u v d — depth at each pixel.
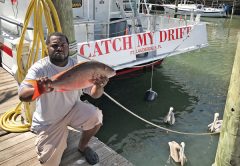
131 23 8.41
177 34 8.31
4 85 5.80
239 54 2.40
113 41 6.71
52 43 2.60
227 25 24.56
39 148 2.85
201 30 9.12
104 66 2.43
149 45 7.58
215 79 10.80
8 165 3.22
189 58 13.94
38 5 3.53
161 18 9.91
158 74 10.42
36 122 2.90
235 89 2.48
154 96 8.40
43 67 2.65
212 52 15.26
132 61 7.23
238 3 31.59
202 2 33.50
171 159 6.03
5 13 7.57
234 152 2.62
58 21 3.61
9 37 6.64
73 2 7.48
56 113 2.83
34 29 3.61
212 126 7.02
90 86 2.65
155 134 6.90
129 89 8.92
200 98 8.92
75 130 3.89
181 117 7.72
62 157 3.34
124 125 7.17
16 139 3.74
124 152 6.21
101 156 3.40
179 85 9.88
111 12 8.16
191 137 6.80
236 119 2.52
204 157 6.14
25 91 2.33
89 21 7.61
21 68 3.84
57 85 2.28
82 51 6.12
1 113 4.50
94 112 3.00
